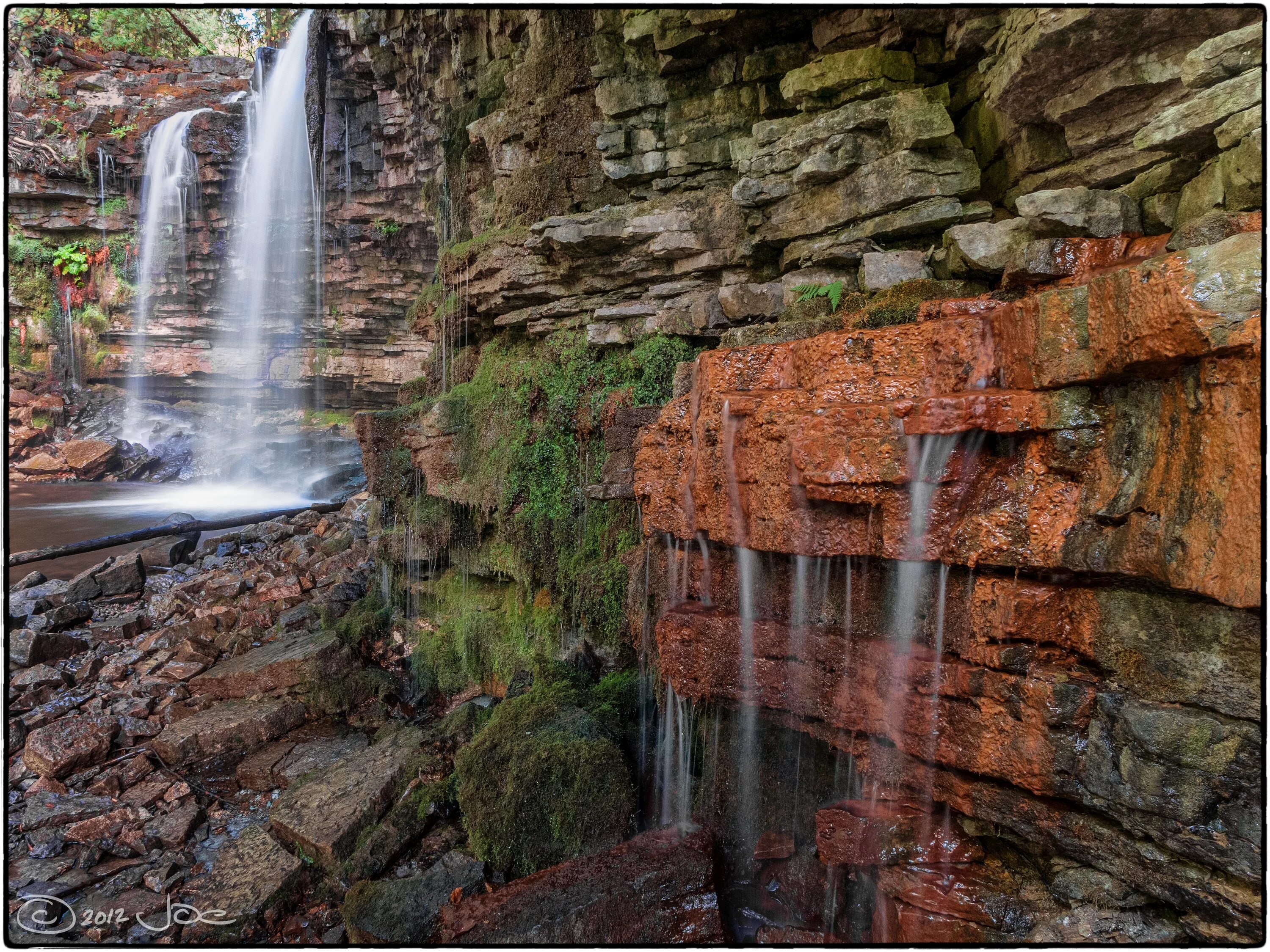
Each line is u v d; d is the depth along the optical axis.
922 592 3.57
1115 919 2.97
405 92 12.56
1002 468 3.31
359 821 5.15
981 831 3.43
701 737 4.81
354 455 18.95
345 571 9.52
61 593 9.35
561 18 6.86
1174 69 3.60
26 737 6.38
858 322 4.40
